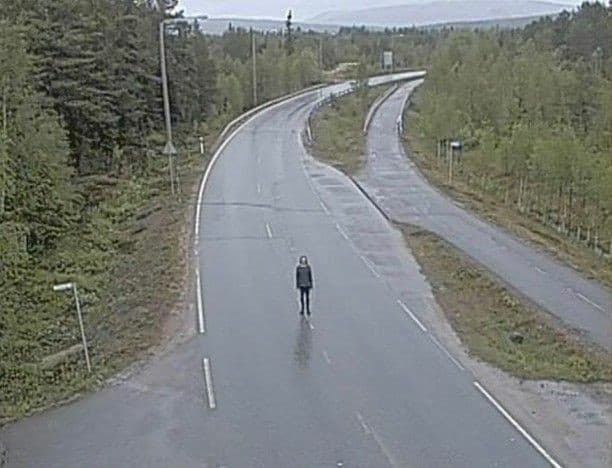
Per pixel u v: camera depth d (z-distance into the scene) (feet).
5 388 70.64
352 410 63.77
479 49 283.79
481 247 118.93
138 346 78.13
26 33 148.56
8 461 56.34
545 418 62.59
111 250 119.65
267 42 401.29
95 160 175.22
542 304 94.38
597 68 244.22
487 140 172.86
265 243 114.21
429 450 57.31
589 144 157.69
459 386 68.33
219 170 170.30
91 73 168.76
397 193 153.17
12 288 92.84
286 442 58.59
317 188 153.79
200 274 100.32
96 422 62.34
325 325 82.69
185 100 223.30
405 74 417.69
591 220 139.54
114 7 191.52
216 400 65.77
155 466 55.42
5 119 118.73
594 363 75.25
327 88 351.67
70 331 87.40
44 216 124.57
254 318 84.74
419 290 94.89
